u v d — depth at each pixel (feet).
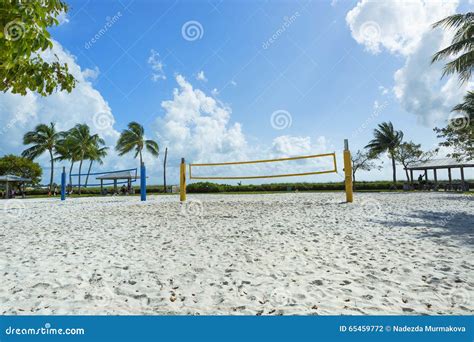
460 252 8.72
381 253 8.73
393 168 83.82
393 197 36.22
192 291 6.13
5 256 9.05
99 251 9.54
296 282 6.48
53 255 9.11
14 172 101.04
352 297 5.68
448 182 69.26
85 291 6.17
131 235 12.27
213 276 6.99
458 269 7.16
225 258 8.48
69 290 6.23
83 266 7.86
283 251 9.12
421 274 6.84
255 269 7.43
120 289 6.23
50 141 93.15
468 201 27.27
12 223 16.83
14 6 3.88
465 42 26.71
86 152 94.79
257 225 14.20
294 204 25.61
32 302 5.67
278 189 77.30
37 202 41.86
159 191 85.46
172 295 5.95
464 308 5.20
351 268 7.36
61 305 5.54
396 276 6.74
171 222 15.99
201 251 9.34
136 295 5.91
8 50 4.03
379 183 86.38
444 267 7.28
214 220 16.40
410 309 5.16
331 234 11.65
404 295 5.75
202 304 5.52
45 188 101.09
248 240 10.80
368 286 6.18
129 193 76.38
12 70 5.02
